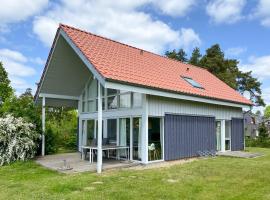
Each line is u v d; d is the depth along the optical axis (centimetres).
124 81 1133
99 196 745
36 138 1492
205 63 3725
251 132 5244
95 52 1275
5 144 1335
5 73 3062
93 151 1423
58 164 1275
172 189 820
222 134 1828
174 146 1430
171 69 1723
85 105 1759
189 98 1468
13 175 1084
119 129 1446
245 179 959
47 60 1462
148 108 1300
